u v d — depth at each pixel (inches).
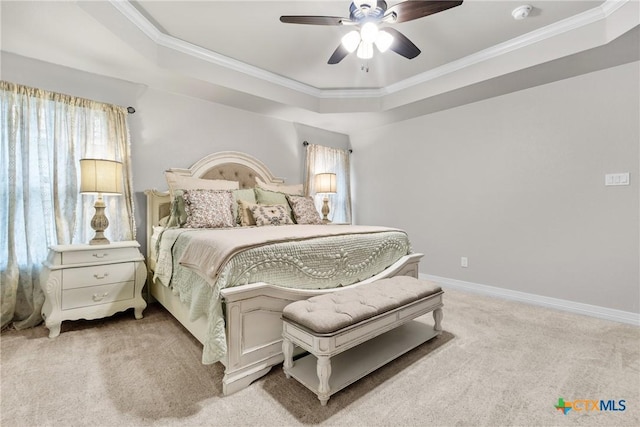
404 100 145.2
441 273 154.3
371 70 133.5
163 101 129.0
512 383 65.4
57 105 103.1
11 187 94.3
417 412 56.3
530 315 107.9
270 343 68.7
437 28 101.8
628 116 102.1
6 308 93.0
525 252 125.4
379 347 77.4
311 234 81.2
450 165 150.4
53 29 85.4
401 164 172.7
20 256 96.5
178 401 59.0
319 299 69.8
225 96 134.6
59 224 102.1
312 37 107.9
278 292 69.2
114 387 63.3
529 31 103.8
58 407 57.0
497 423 53.3
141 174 123.8
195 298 71.3
